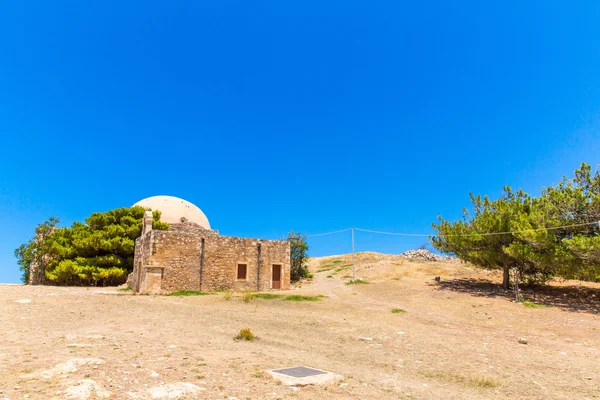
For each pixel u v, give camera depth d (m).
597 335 15.53
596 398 7.43
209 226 42.59
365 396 6.48
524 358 10.91
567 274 23.16
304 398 6.04
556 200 24.36
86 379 5.89
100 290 28.19
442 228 29.23
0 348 8.25
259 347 10.55
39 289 24.83
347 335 13.41
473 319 18.89
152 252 25.77
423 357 10.48
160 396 5.48
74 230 36.03
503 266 27.33
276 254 32.16
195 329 13.02
